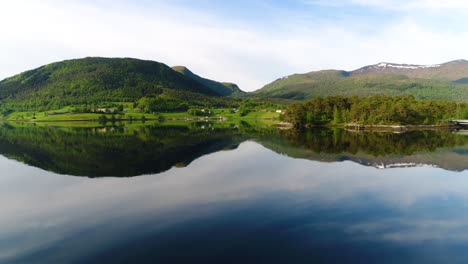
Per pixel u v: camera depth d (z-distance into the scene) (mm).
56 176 49156
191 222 29125
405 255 23156
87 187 42406
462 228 28203
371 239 25703
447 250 23969
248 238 25641
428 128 154250
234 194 38844
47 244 24875
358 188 41688
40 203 35562
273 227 27969
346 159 64625
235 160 64062
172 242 24891
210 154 72000
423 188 41688
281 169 54750
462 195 38406
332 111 181625
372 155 69438
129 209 33094
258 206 33938
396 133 127125
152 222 29203
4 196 38469
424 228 28172
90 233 26859
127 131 142125
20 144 88938
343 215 31219
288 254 22984
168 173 51406
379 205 34500
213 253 23016
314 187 42281
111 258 22422
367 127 154500
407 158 65188
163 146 86125
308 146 85312
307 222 29266
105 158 66062
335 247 24219
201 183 44562
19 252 23625
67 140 100250
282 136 115438
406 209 33250
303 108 178625
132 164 59312
